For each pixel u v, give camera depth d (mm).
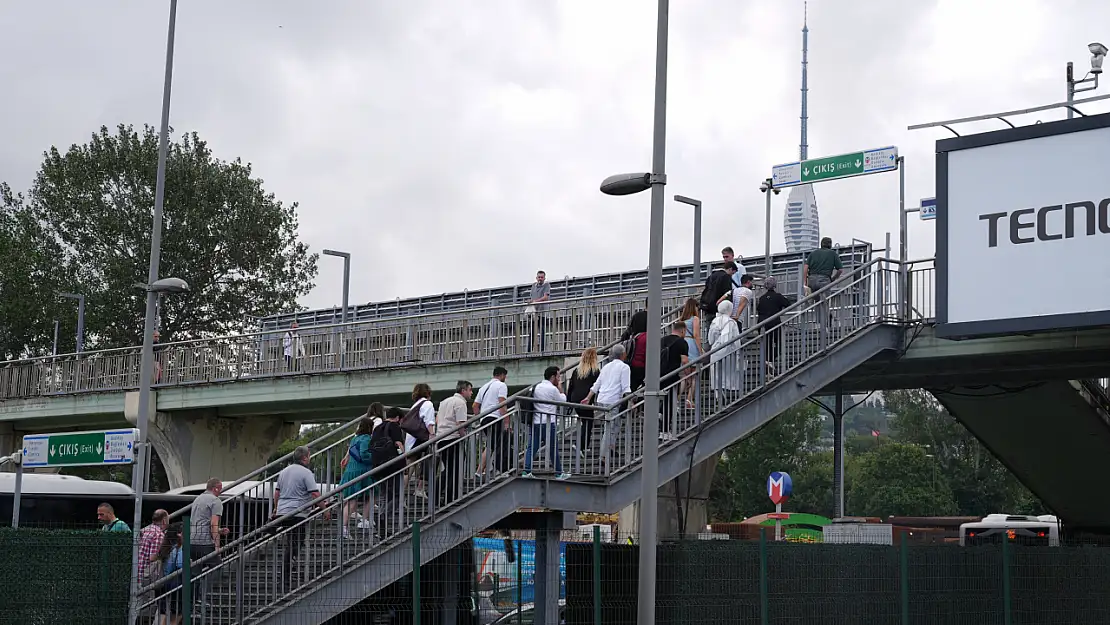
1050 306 22266
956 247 23375
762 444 90875
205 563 15945
